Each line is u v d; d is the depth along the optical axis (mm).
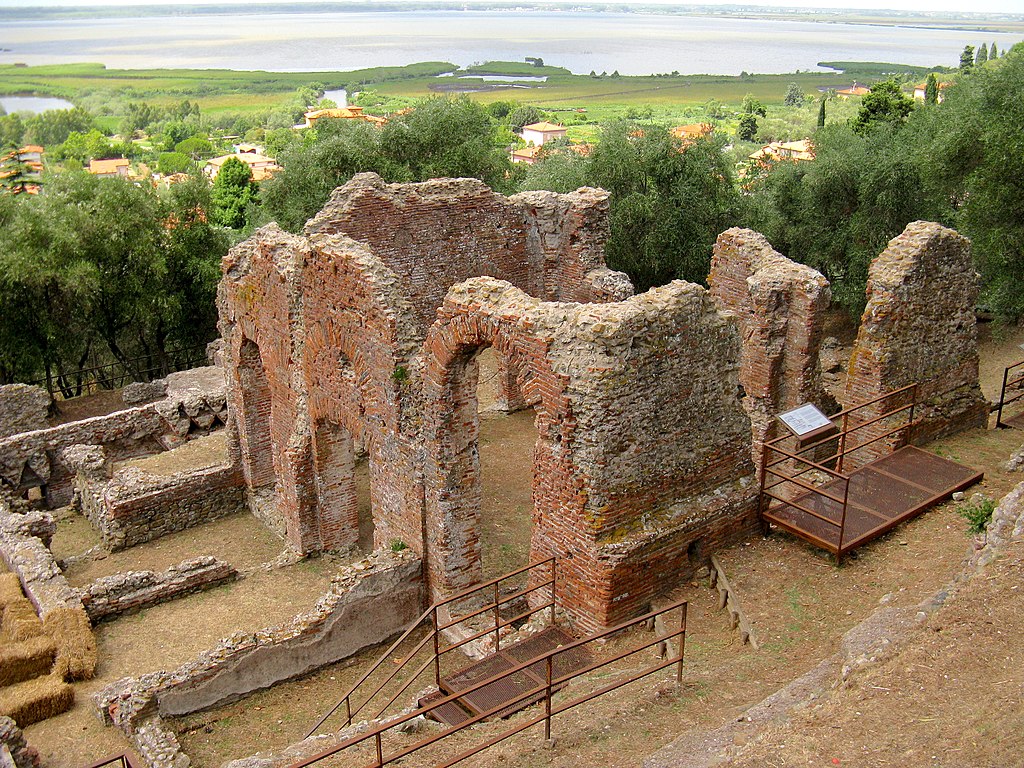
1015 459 17297
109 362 43344
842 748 8836
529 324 14039
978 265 29547
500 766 10766
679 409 14328
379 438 17953
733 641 13219
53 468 26234
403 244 26984
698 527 14633
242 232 48375
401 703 15227
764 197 40531
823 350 32562
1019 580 10945
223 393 28625
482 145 45625
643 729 11094
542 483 14539
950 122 31078
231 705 15672
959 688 9414
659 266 38125
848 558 14562
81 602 18328
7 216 37094
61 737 15172
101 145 146625
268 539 22562
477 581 17453
